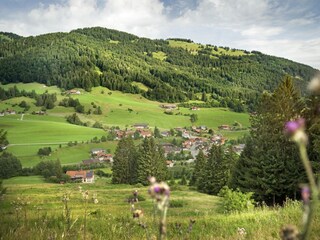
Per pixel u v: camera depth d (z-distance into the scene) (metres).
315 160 30.77
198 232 8.66
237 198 20.33
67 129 171.25
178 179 110.06
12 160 109.81
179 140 173.88
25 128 167.75
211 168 60.28
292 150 32.81
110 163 132.62
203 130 196.38
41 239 5.77
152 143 81.75
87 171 110.06
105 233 8.34
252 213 12.38
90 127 184.00
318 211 8.22
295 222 8.40
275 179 32.44
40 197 33.84
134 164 85.88
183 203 36.31
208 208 31.42
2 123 172.75
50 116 194.38
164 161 91.19
